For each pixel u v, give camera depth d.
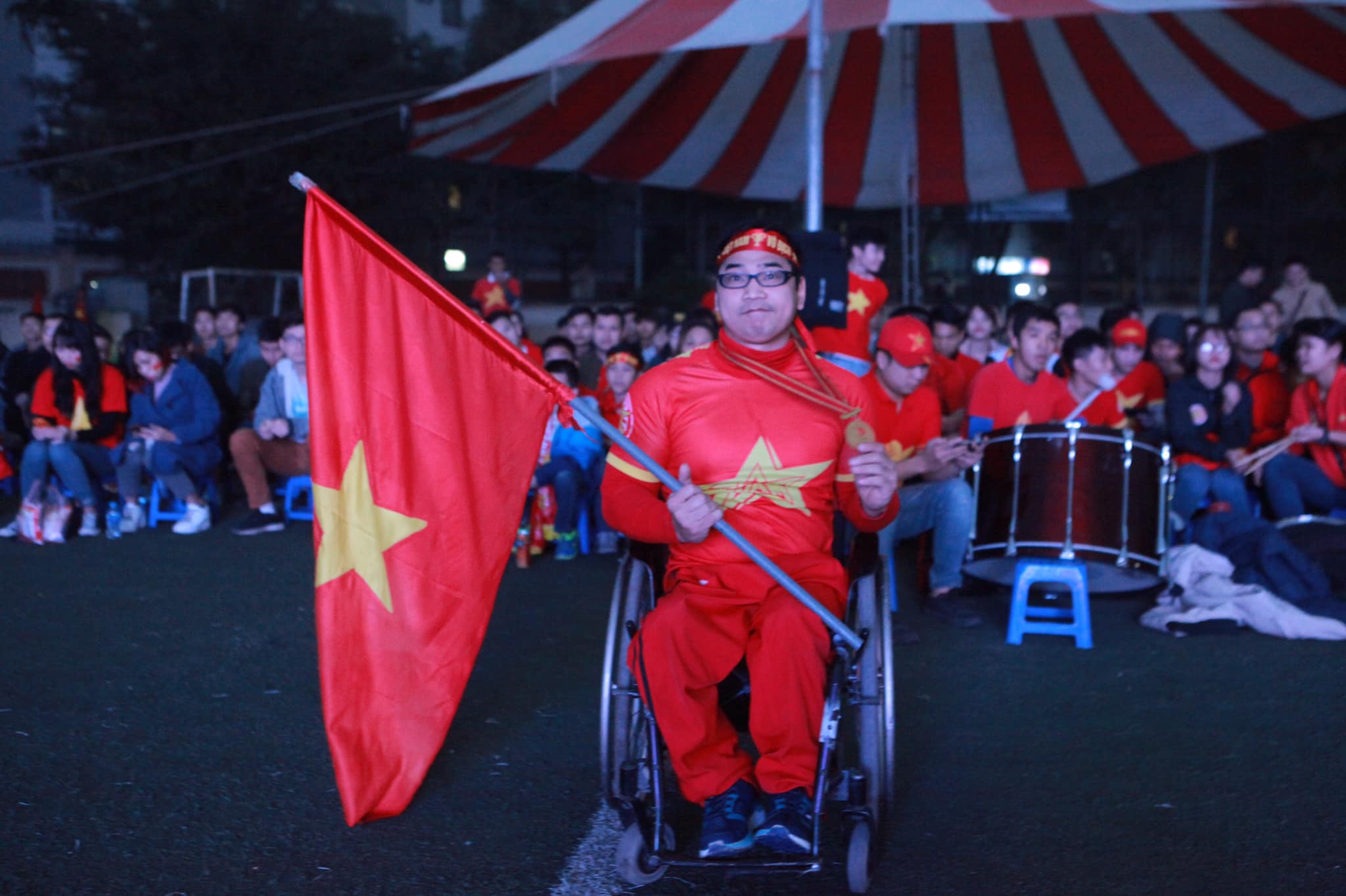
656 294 17.78
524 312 18.61
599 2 8.73
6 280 19.02
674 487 2.78
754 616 2.82
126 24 14.75
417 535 3.17
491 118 9.41
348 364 3.12
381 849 3.00
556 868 2.91
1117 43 9.72
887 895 2.78
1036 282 18.42
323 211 3.10
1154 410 6.38
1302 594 5.32
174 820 3.15
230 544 6.77
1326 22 8.61
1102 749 3.69
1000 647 4.86
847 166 11.56
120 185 14.51
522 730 3.86
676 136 10.81
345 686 3.13
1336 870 2.87
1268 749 3.67
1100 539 4.75
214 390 8.12
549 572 6.18
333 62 15.34
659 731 2.81
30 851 2.95
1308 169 18.25
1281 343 8.23
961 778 3.46
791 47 9.73
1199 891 2.78
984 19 6.68
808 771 2.72
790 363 3.01
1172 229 18.39
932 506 5.25
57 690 4.18
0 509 7.96
